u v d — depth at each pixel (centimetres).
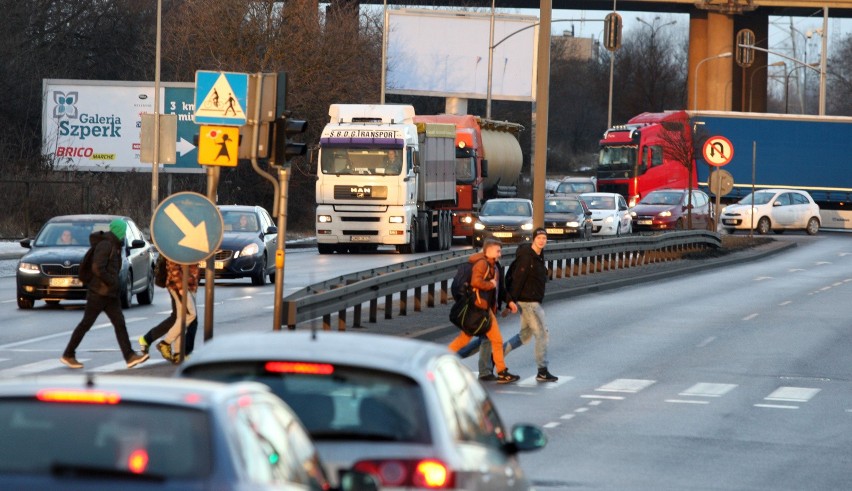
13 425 1399
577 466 3591
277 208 4534
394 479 1761
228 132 4366
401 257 12650
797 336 7006
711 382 5316
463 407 1980
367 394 1838
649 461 3684
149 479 1358
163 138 11225
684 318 7825
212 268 4328
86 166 16162
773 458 3769
